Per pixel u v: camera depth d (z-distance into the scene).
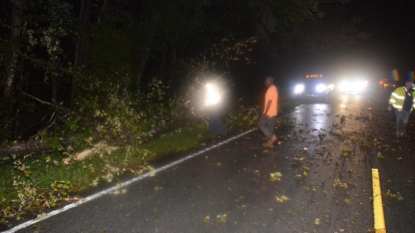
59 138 8.98
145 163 8.95
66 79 12.18
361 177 8.25
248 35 24.61
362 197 6.96
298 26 27.52
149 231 5.41
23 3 10.65
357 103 27.48
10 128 11.41
